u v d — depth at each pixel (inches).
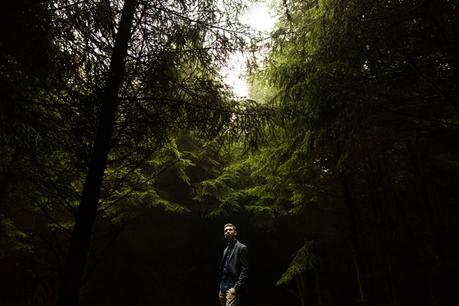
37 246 323.9
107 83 137.1
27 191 182.5
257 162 321.7
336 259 480.1
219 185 489.1
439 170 264.8
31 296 261.7
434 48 171.0
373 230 353.1
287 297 602.9
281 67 237.6
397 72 185.3
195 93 161.0
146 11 149.8
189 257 575.5
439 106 190.5
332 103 204.4
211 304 565.9
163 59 148.1
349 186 360.2
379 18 170.1
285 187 354.3
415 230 329.7
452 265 274.1
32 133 142.6
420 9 160.9
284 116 202.8
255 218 529.7
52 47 131.6
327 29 205.3
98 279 491.2
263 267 621.3
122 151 155.6
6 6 112.4
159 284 532.1
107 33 138.3
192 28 156.9
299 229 525.3
